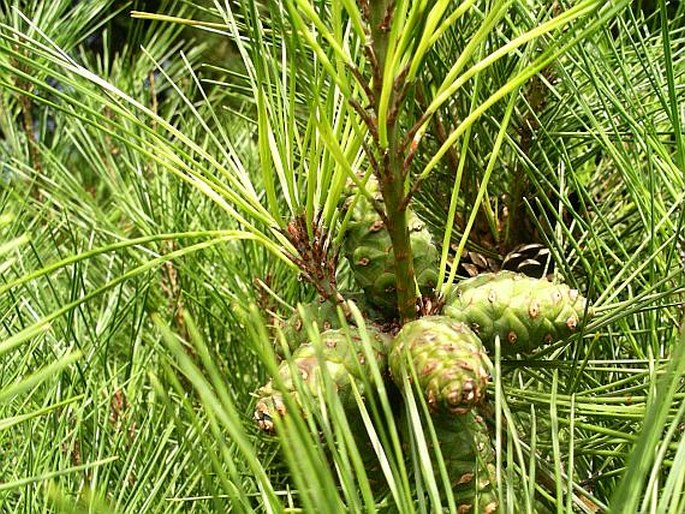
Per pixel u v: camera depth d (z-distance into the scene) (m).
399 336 0.38
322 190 0.41
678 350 0.26
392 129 0.35
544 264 0.62
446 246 0.41
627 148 0.64
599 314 0.46
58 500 0.24
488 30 0.35
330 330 0.39
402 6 0.32
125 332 0.72
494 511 0.38
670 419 0.43
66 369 0.51
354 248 0.42
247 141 0.88
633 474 0.26
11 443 0.48
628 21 0.69
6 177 0.93
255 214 0.41
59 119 1.00
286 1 0.32
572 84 0.52
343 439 0.29
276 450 0.49
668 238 0.52
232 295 0.70
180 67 1.17
